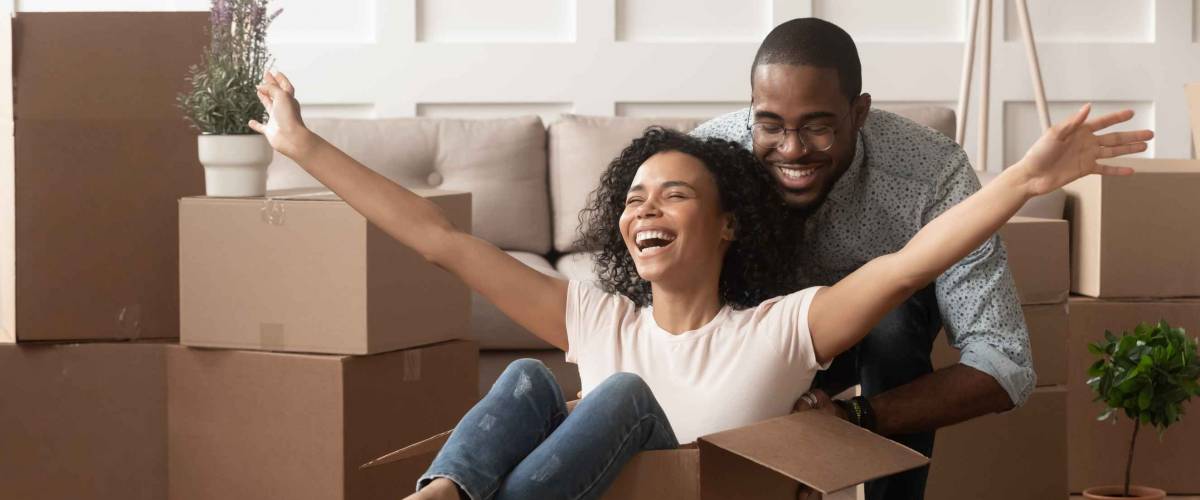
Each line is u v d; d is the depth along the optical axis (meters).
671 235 1.61
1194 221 2.59
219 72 2.08
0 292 2.20
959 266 1.77
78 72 2.09
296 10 3.46
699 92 3.56
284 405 2.00
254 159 2.08
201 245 2.04
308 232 1.98
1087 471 2.60
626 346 1.63
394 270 2.01
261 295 2.01
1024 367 1.73
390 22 3.47
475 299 2.71
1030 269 2.33
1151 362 2.28
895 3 3.61
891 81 3.60
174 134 2.12
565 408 1.46
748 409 1.54
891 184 1.82
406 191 1.67
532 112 3.54
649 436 1.39
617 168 1.78
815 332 1.56
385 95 3.48
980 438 2.32
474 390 2.18
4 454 2.10
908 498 1.90
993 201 1.39
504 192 3.10
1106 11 3.64
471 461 1.31
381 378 2.02
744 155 1.70
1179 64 3.64
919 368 1.89
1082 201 2.65
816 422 1.36
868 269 1.52
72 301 2.10
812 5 3.58
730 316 1.63
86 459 2.11
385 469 2.04
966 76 3.42
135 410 2.11
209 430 2.07
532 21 3.54
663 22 3.57
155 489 2.12
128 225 2.11
